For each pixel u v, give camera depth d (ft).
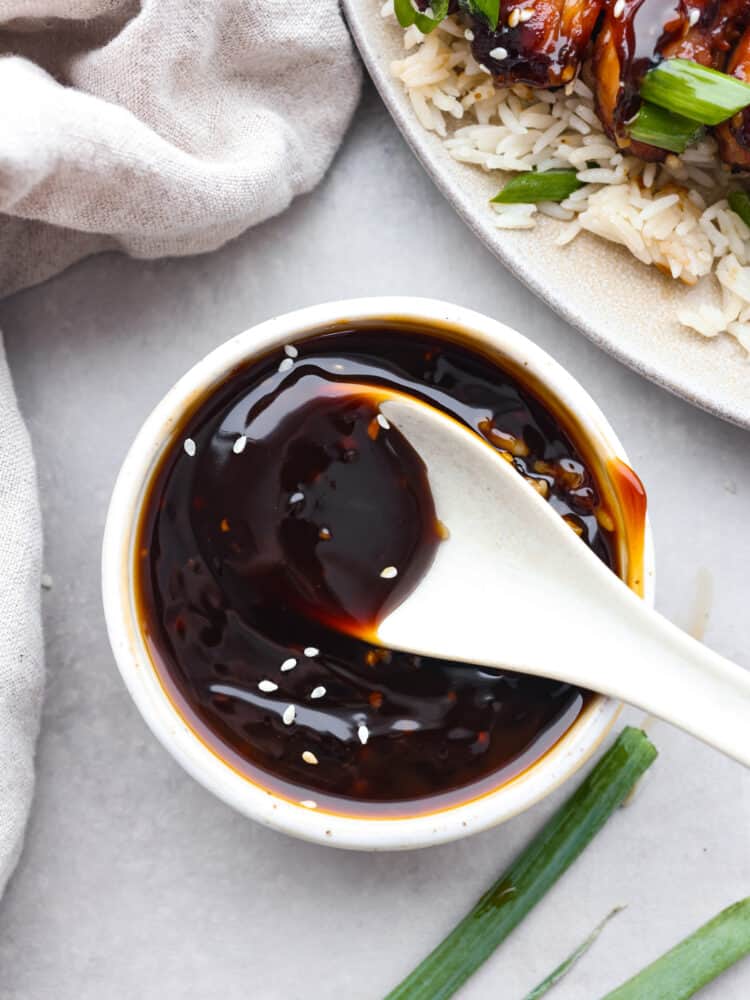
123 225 1.28
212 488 1.18
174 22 1.25
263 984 1.32
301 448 1.18
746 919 1.31
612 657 1.15
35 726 1.28
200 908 1.33
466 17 1.27
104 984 1.32
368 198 1.35
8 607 1.25
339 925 1.33
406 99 1.29
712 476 1.35
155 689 1.18
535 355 1.16
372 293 1.35
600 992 1.33
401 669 1.21
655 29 1.24
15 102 1.20
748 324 1.31
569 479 1.20
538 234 1.31
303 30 1.29
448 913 1.33
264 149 1.29
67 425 1.34
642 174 1.32
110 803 1.32
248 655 1.20
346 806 1.19
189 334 1.34
